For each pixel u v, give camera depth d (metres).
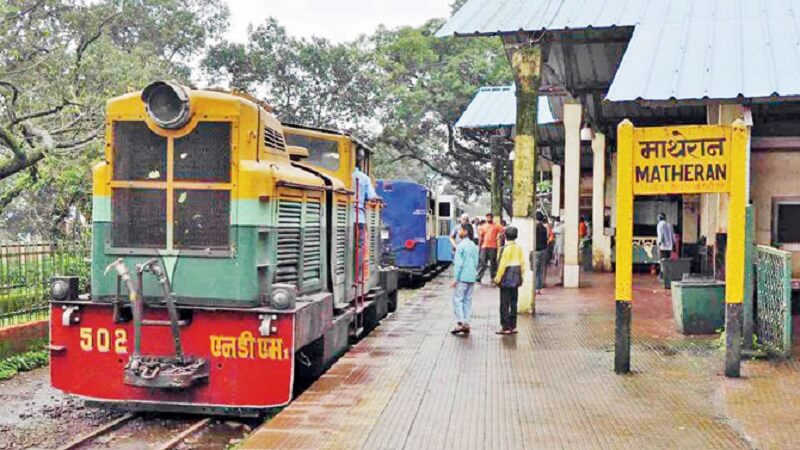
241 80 37.56
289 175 8.92
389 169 42.75
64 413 8.66
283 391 7.89
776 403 7.41
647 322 12.75
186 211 8.23
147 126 8.30
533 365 9.39
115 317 8.14
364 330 13.25
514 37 13.86
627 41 14.53
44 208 23.14
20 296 11.96
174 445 7.38
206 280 8.15
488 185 38.88
